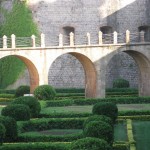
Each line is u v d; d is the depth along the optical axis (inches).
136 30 3730.3
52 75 3590.1
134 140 1750.7
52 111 2456.9
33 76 3021.7
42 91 2827.3
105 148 1312.7
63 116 2325.3
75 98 3152.1
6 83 3582.7
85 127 1622.8
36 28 3555.6
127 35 3105.3
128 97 2896.2
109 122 1756.9
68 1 3609.7
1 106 2746.1
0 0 3703.3
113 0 3681.1
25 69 3543.3
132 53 3184.1
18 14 3582.7
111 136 1608.0
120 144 1681.8
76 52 3029.0
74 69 3619.6
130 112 2402.8
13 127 1764.3
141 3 3735.2
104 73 3093.0
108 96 3201.3
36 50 2947.8
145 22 3742.6
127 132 1940.2
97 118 1745.8
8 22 3627.0
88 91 3157.0
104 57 3080.7
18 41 3272.6
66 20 3609.7
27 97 2317.9
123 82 3489.2
